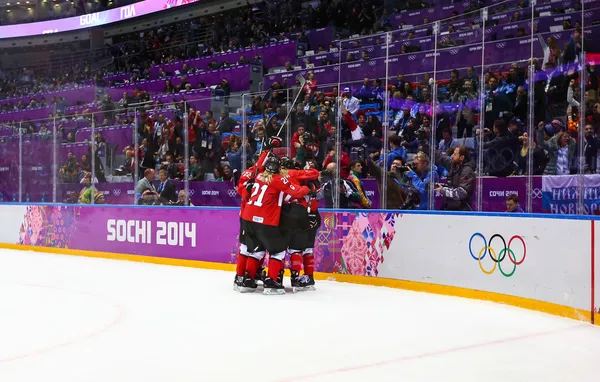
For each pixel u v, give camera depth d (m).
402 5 15.85
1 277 8.38
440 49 10.01
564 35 8.23
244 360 3.96
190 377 3.58
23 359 4.02
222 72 17.70
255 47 18.19
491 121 8.71
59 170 13.13
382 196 9.32
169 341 4.52
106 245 11.01
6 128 14.05
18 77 26.09
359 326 5.07
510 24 9.09
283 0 18.98
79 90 21.02
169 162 11.59
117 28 25.53
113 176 12.40
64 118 13.05
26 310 5.89
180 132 11.46
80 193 12.87
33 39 27.48
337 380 3.51
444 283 6.75
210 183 11.09
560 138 8.03
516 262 5.98
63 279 8.18
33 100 22.17
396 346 4.36
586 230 5.23
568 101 8.04
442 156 9.07
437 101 9.24
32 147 13.52
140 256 10.44
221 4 21.73
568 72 8.09
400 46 11.21
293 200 6.93
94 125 12.65
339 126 9.63
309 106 10.09
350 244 7.79
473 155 8.76
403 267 7.18
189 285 7.58
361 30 16.47
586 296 5.22
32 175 13.56
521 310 5.78
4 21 27.64
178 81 19.03
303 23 18.22
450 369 3.75
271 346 4.35
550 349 4.27
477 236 6.42
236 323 5.20
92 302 6.34
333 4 17.33
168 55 21.81
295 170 6.93
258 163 7.11
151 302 6.32
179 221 9.80
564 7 8.61
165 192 11.59
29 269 9.32
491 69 8.96
